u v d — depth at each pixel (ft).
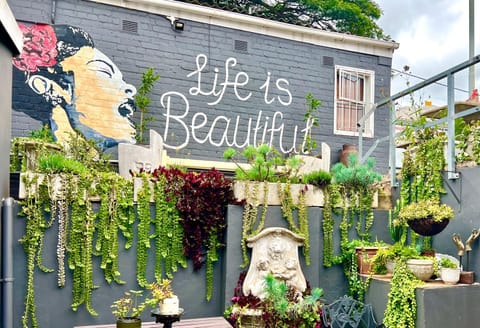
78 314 13.10
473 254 14.85
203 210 14.48
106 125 21.56
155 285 13.01
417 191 16.87
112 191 13.66
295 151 25.09
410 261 13.91
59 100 20.80
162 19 23.04
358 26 46.70
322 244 16.02
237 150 24.07
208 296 14.52
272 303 13.73
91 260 13.33
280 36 25.41
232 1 37.47
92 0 21.68
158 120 22.66
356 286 15.65
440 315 13.17
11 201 12.26
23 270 12.66
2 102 12.57
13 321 12.48
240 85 24.43
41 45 20.65
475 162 15.35
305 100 25.73
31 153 15.40
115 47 22.04
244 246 14.56
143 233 13.91
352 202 16.69
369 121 26.99
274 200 15.14
